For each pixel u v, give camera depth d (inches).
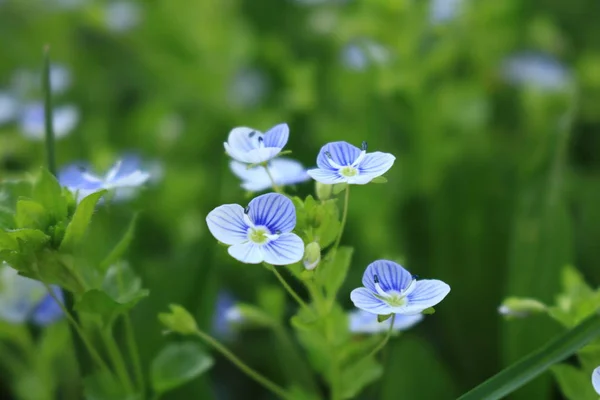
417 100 14.4
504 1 16.8
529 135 15.2
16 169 16.3
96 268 9.8
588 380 9.7
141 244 14.3
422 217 14.0
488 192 12.7
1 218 9.7
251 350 13.1
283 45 18.9
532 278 11.2
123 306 9.7
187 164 16.4
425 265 13.6
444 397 10.9
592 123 16.1
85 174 10.4
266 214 9.1
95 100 18.7
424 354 10.9
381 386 11.4
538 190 11.5
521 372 9.2
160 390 10.2
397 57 14.6
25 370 12.3
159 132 16.7
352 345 10.0
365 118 14.4
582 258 13.0
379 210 13.5
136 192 12.5
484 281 12.5
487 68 16.9
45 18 20.1
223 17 19.5
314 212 9.4
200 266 11.3
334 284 9.7
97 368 10.4
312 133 15.7
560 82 15.9
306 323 9.7
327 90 17.1
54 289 11.1
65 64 19.4
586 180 14.4
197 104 18.1
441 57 14.8
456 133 15.4
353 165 9.2
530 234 11.3
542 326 10.9
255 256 9.0
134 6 19.7
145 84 19.3
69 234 9.5
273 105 17.8
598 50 18.1
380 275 9.0
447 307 12.5
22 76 18.4
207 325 11.3
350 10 18.1
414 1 14.9
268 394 12.9
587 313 9.7
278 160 10.2
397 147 14.3
